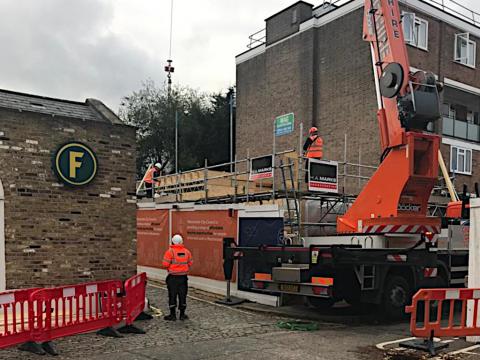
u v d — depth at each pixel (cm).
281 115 2550
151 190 1972
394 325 969
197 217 1400
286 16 2567
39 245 884
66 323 745
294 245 1106
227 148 4081
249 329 896
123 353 715
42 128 893
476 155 2333
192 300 1213
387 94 970
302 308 1127
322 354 720
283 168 1269
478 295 777
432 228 998
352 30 2231
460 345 779
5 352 715
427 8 2184
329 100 2322
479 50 2397
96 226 950
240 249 1131
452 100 2484
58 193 907
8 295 673
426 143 959
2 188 848
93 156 942
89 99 1091
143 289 971
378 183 999
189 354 712
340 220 1068
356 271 984
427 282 1068
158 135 4019
